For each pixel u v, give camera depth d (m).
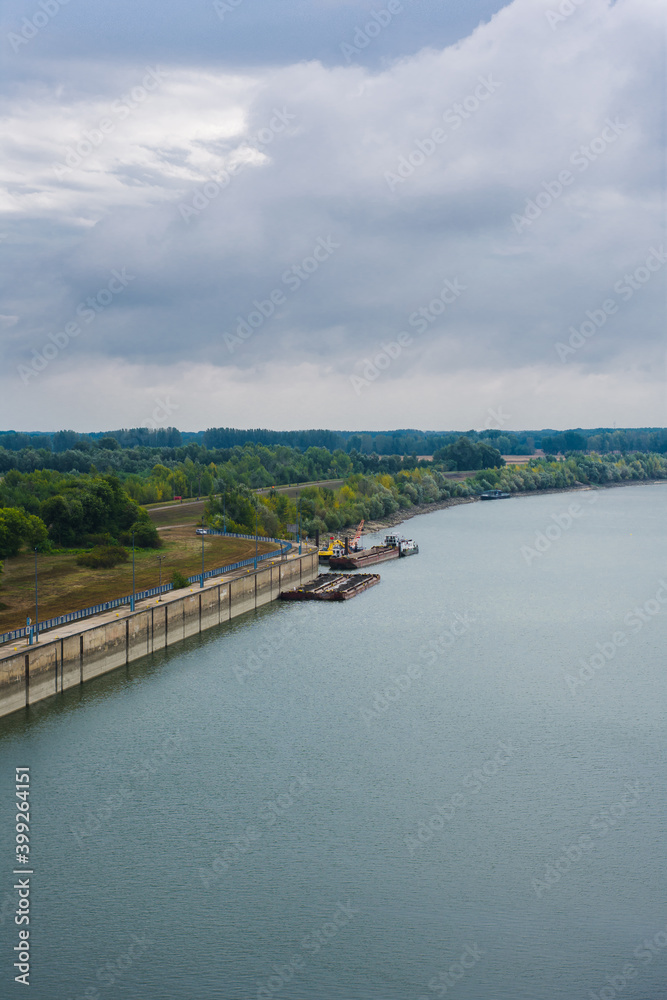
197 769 73.75
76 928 52.94
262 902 55.34
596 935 52.66
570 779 72.31
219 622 128.62
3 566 135.75
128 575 137.62
